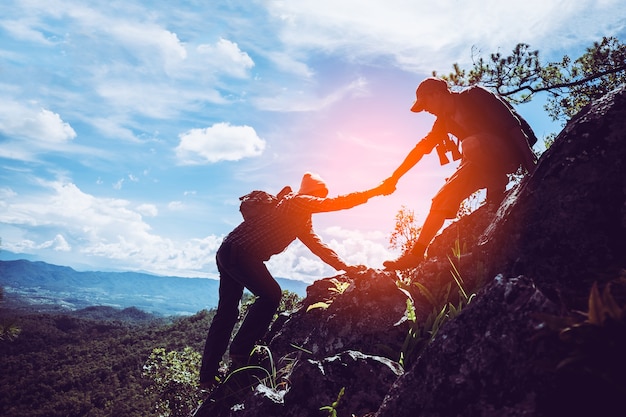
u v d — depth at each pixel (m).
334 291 4.15
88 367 189.62
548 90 9.79
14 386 174.50
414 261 3.67
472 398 1.73
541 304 1.70
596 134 2.67
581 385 1.47
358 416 2.54
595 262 2.42
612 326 1.41
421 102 3.69
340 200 3.92
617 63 9.52
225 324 4.16
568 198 2.62
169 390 13.61
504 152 3.35
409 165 3.79
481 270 3.09
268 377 3.63
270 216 4.02
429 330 3.11
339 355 2.82
